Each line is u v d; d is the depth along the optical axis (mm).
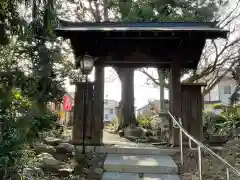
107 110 30016
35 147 4539
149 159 4449
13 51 4820
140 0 7406
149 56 5625
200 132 5129
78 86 5363
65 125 9844
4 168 3016
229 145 5105
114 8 8242
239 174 2443
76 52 5668
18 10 3693
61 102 8539
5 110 3352
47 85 6031
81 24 5305
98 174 4086
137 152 4809
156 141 6797
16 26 3832
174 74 5320
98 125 5195
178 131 5098
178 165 4297
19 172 3207
